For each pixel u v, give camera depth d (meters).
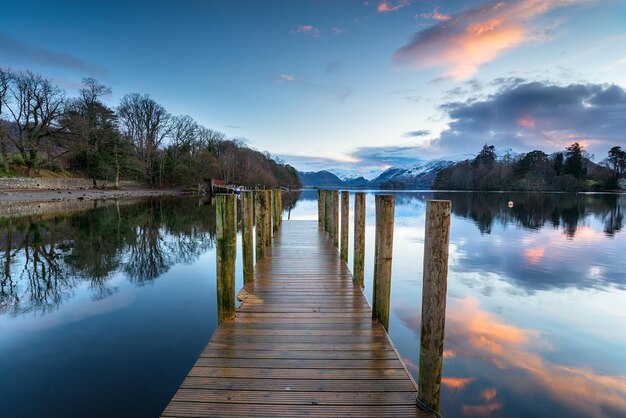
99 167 39.56
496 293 6.59
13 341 4.46
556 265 8.89
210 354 2.94
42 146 36.47
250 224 5.14
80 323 5.08
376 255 3.61
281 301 4.27
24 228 14.06
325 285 4.94
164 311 5.58
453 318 5.34
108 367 3.80
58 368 3.78
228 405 2.27
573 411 3.12
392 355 2.94
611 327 5.05
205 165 51.84
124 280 7.45
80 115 38.91
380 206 3.51
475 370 3.81
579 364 3.97
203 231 14.40
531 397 3.32
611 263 9.14
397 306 5.69
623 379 3.67
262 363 2.79
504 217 21.64
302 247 7.89
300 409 2.24
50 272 8.02
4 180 27.61
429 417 2.17
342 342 3.17
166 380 3.54
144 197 37.06
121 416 2.98
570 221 19.53
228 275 3.64
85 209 22.12
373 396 2.38
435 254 2.14
